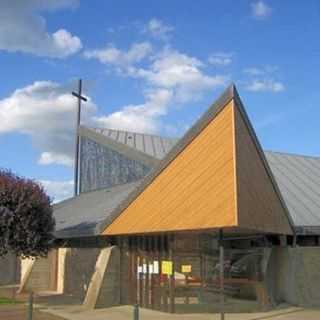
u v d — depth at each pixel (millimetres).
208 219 18016
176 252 20953
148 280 21641
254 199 18703
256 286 22000
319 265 23656
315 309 21719
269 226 19953
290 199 27547
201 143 18828
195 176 18797
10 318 18859
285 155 36625
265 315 19734
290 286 23156
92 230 24297
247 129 18828
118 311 20891
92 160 41188
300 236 24375
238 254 23266
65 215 34062
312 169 34344
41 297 26172
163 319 18672
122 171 37656
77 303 23625
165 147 38500
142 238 22312
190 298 21422
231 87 18219
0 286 31812
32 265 29438
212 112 18578
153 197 20375
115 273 22734
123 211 21844
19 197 21516
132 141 39250
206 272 21781
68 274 28266
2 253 21672
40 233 22203
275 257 24125
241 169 17891
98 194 38344
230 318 18891
